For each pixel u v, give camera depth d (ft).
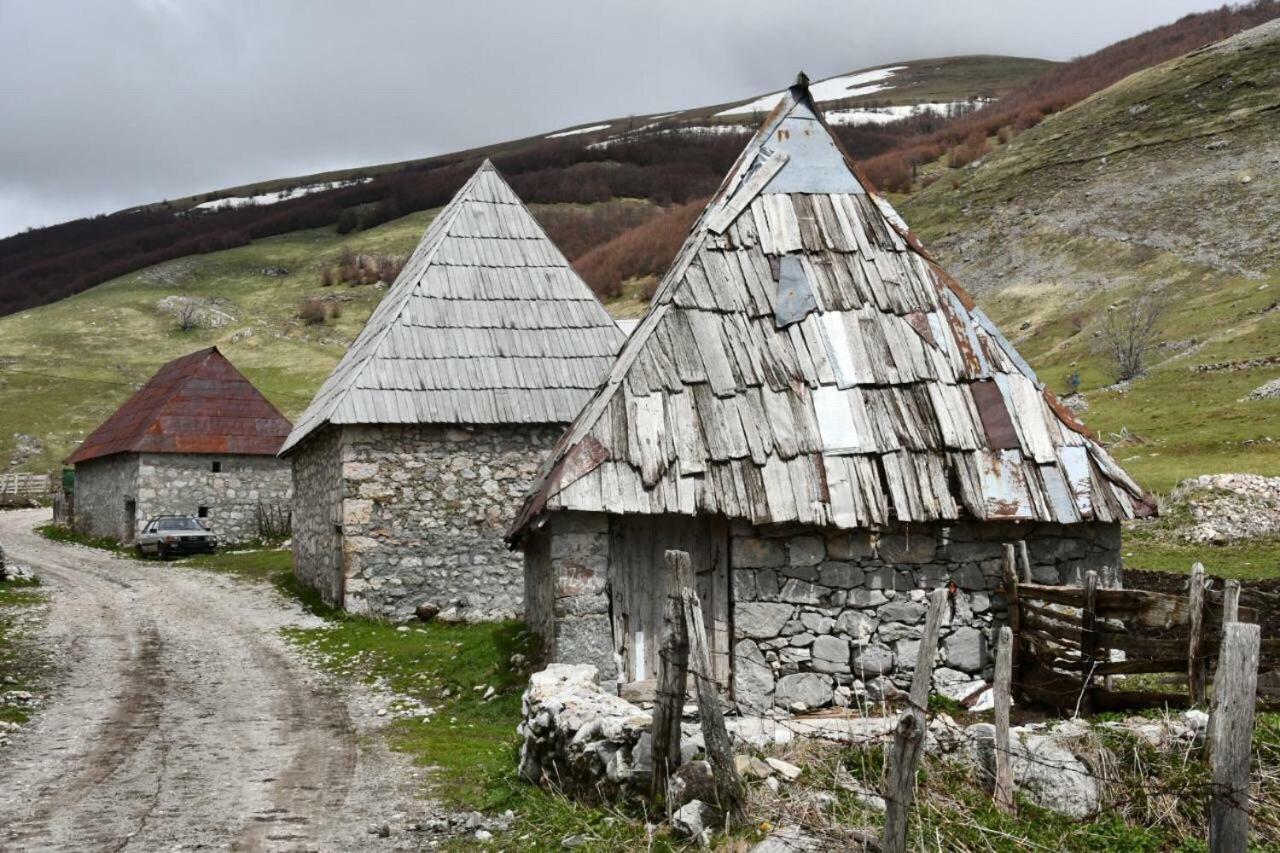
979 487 35.29
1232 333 146.82
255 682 46.47
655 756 23.56
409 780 30.40
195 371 118.01
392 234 426.10
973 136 358.84
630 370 35.83
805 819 21.39
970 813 22.11
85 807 27.40
